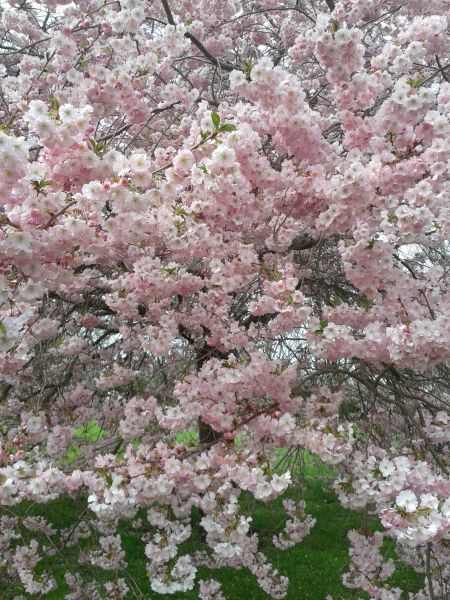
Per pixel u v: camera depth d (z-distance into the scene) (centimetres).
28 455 368
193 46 531
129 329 420
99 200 215
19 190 200
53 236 220
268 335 343
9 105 455
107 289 456
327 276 467
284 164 291
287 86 262
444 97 271
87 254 368
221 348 373
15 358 353
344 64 281
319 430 282
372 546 342
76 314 505
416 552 468
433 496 235
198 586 550
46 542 561
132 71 368
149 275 315
